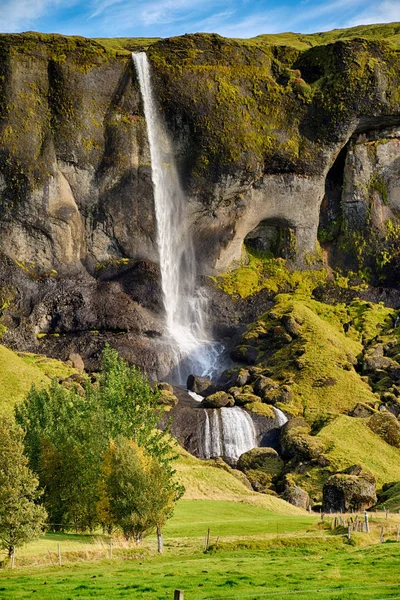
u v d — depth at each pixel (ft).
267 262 545.03
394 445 391.86
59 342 477.77
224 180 506.07
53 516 216.95
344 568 155.74
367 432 395.14
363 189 552.00
